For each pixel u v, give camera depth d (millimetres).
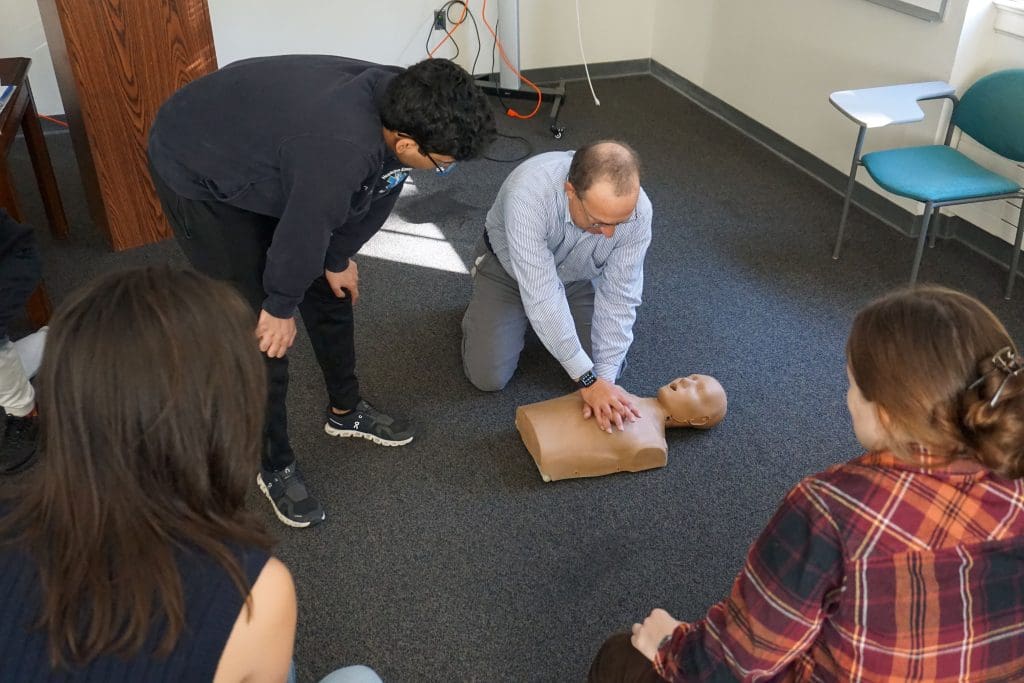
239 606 793
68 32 2711
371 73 1626
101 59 2791
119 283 767
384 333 2715
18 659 767
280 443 2014
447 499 2131
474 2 4430
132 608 750
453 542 2018
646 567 1960
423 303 2865
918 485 942
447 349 2650
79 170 3287
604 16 4641
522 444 2295
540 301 2133
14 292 2066
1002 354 902
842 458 2266
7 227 2078
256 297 1796
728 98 4242
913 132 3195
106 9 2736
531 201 2121
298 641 1784
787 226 3355
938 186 2680
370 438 2295
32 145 2961
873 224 3371
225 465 794
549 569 1953
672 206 3492
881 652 964
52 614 750
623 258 2221
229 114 1590
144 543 759
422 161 1613
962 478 943
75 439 747
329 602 1873
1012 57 2906
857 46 3373
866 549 933
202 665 781
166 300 755
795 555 963
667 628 1243
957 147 3127
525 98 4336
